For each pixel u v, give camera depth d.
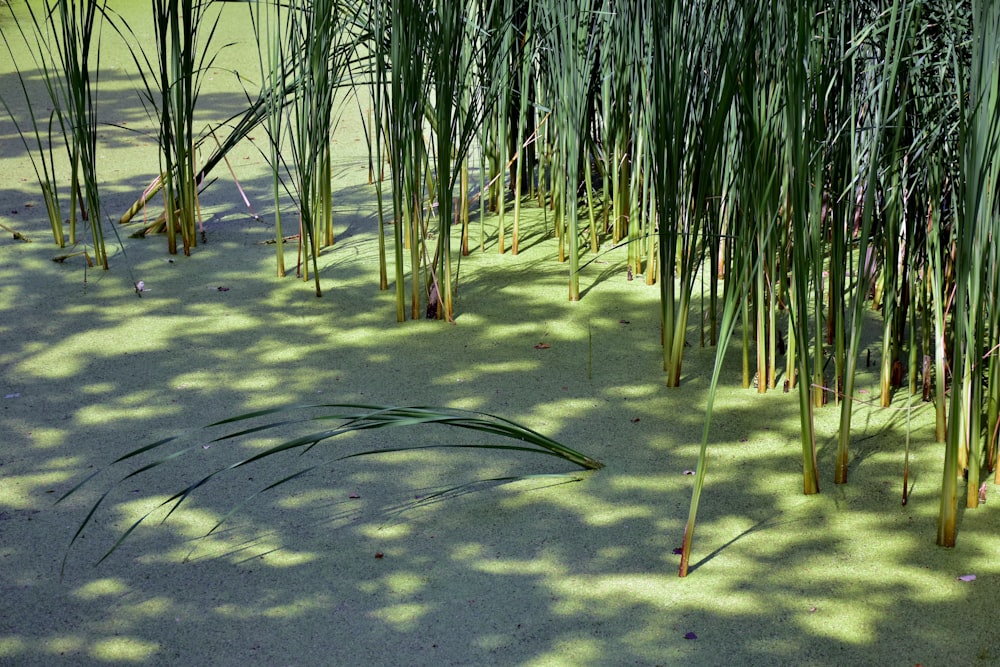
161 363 3.16
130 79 6.74
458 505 2.43
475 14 3.85
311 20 3.59
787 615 2.05
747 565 2.21
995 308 2.35
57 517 2.36
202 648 1.96
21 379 3.04
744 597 2.10
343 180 5.05
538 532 2.33
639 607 2.08
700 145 2.94
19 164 5.06
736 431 2.78
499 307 3.61
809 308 3.46
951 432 2.16
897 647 1.95
